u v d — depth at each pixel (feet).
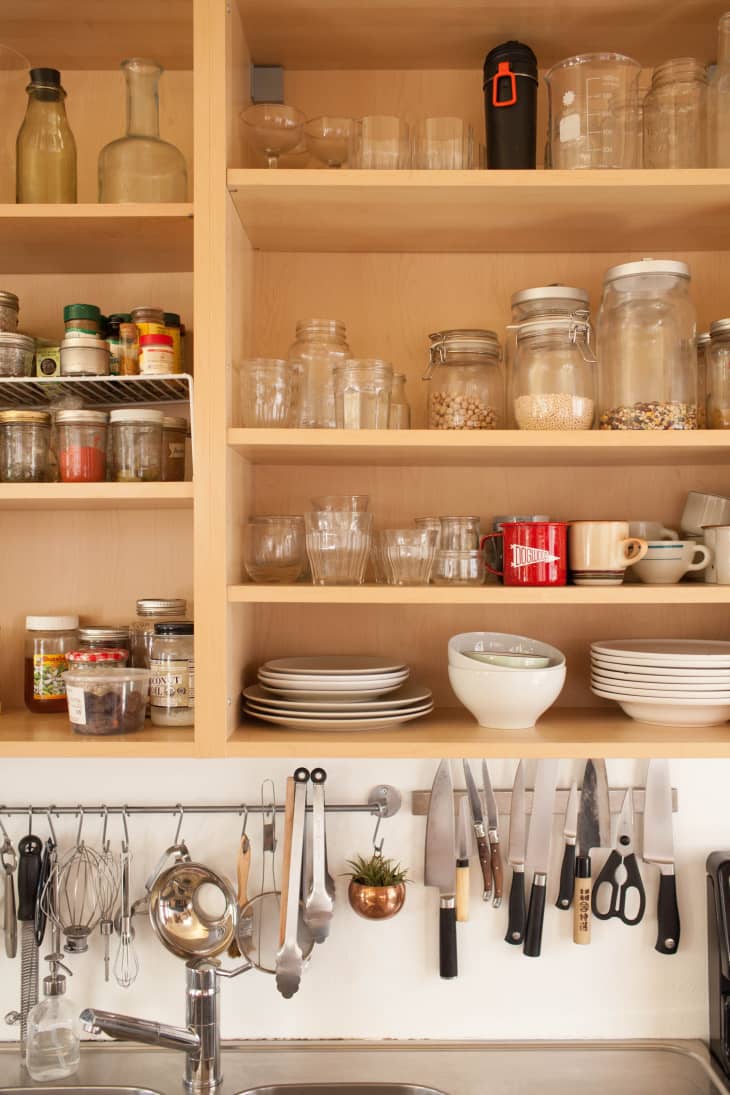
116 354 4.91
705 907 5.34
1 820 5.39
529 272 5.43
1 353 4.74
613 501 5.40
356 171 4.50
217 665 4.47
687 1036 5.29
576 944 5.32
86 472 4.72
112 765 5.41
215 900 5.22
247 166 5.10
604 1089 4.90
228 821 5.40
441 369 4.93
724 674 4.65
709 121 4.81
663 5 4.76
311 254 5.44
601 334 4.90
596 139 4.68
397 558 4.79
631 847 5.26
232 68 4.70
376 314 5.42
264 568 4.84
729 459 5.07
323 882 4.96
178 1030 4.96
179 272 5.41
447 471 5.41
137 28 5.05
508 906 5.32
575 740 4.53
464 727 4.83
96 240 4.90
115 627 5.16
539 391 4.74
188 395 5.13
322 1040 5.31
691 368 4.76
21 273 5.43
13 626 5.42
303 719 4.62
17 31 5.10
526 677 4.64
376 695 4.80
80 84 5.49
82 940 5.16
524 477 5.40
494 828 5.28
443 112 5.46
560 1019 5.31
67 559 5.41
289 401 4.75
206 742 4.45
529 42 5.16
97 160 5.47
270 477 5.41
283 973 4.79
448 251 5.41
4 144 5.24
